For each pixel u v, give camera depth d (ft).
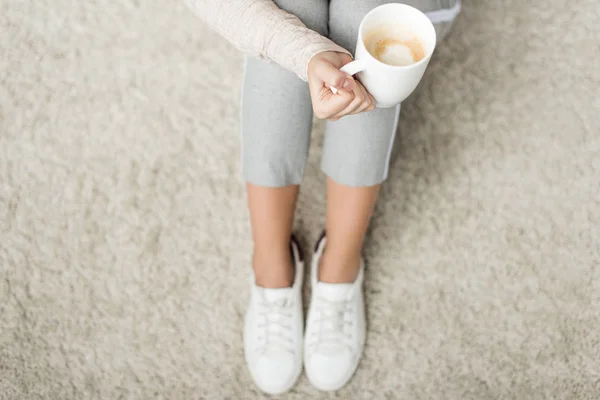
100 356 3.89
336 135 3.15
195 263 4.07
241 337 3.94
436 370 3.89
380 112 3.03
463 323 3.99
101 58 4.42
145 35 4.46
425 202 4.21
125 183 4.19
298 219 4.16
